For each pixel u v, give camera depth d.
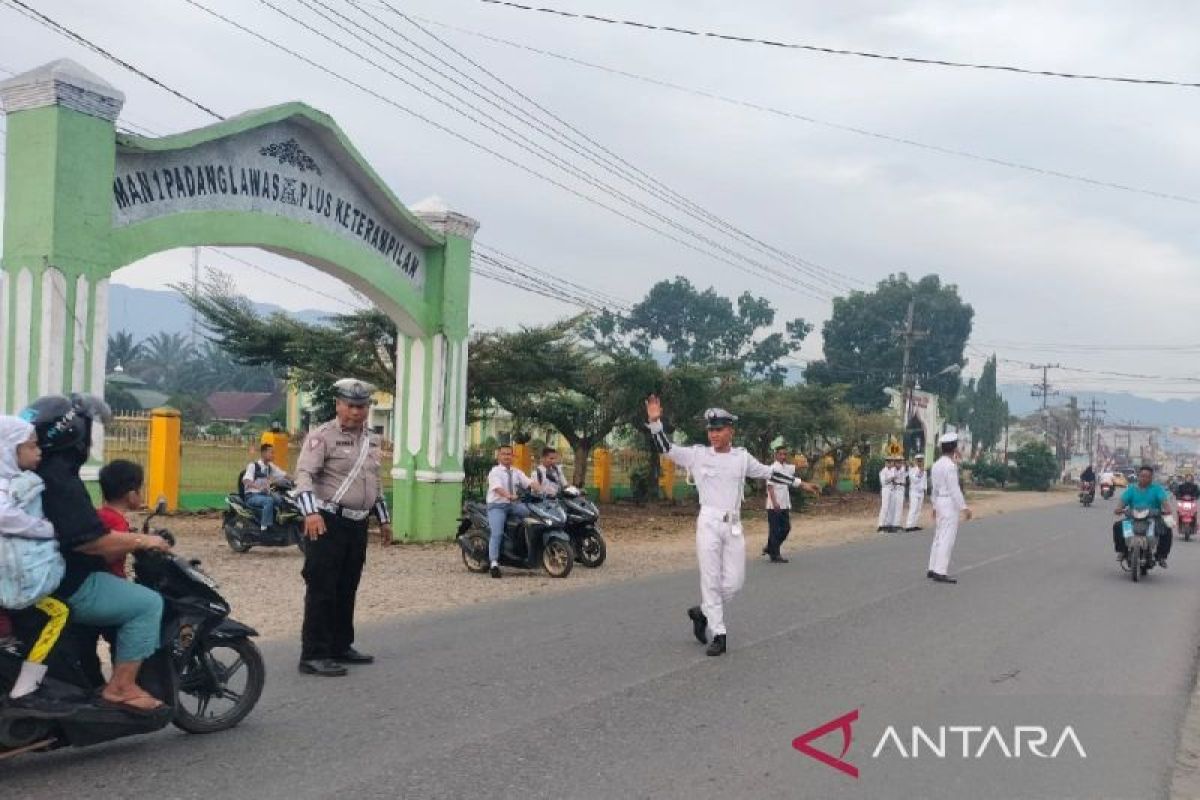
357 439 7.87
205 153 13.24
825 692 7.49
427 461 17.36
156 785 5.17
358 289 16.53
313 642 7.69
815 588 13.09
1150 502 15.51
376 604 11.09
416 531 17.39
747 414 29.50
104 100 11.86
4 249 11.74
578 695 7.18
